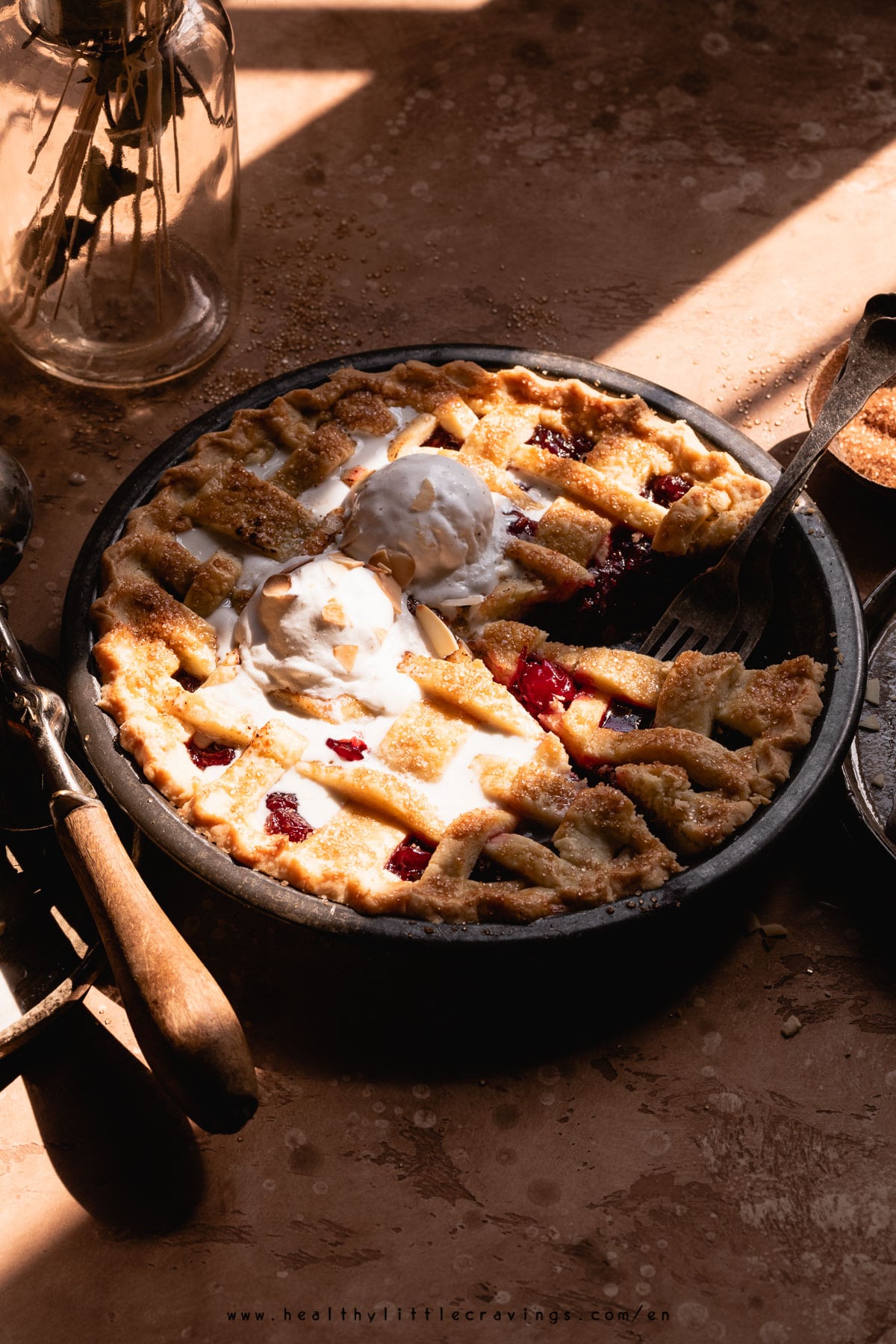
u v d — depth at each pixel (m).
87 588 1.05
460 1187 1.01
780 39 1.30
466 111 1.28
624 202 1.25
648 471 1.09
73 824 0.99
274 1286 1.00
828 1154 1.02
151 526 1.07
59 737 1.02
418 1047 1.03
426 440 1.10
